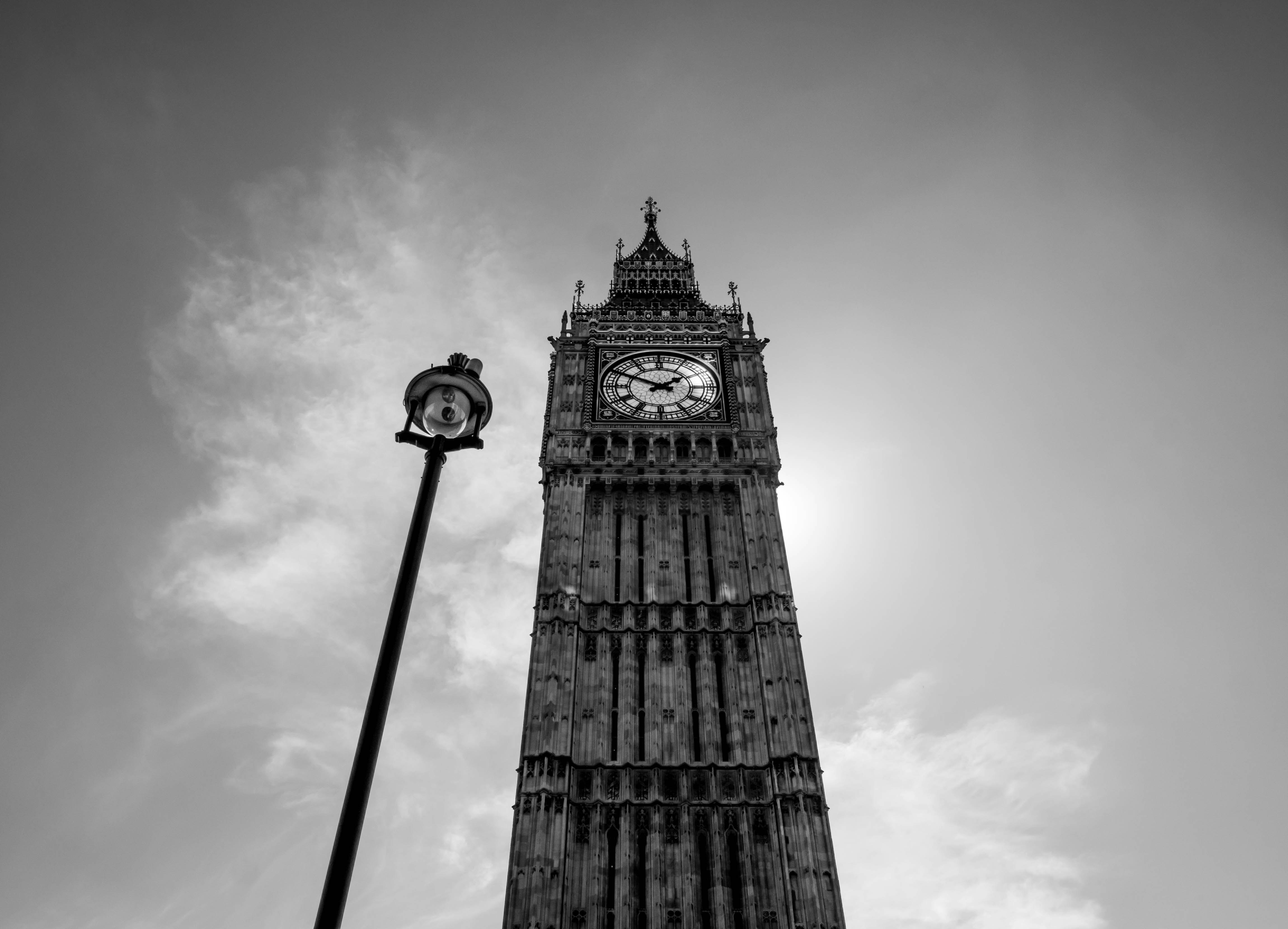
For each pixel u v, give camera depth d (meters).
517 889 37.12
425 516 15.20
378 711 12.73
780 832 39.38
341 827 11.70
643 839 40.00
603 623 48.34
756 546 52.25
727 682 46.19
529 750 41.94
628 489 56.28
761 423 60.50
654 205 92.00
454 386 16.41
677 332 67.88
